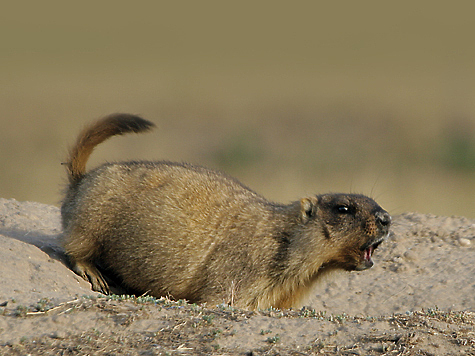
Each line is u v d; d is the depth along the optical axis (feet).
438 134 159.94
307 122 186.19
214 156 137.39
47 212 67.15
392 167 124.77
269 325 36.09
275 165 124.26
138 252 48.80
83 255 50.19
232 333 34.71
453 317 39.29
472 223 66.28
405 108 195.83
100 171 51.62
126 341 33.42
